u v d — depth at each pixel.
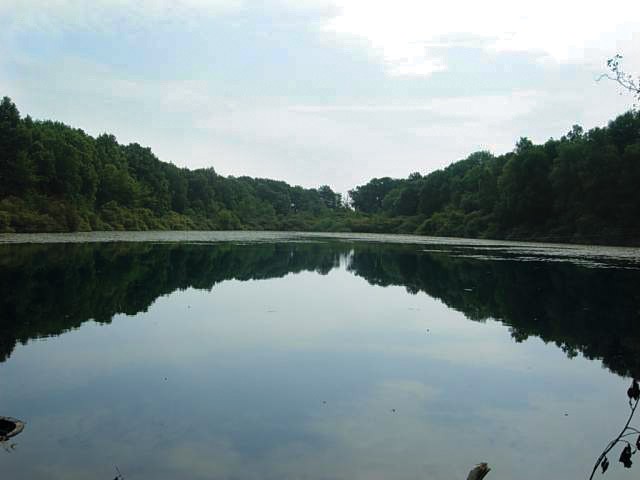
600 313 18.44
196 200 117.50
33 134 70.94
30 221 60.06
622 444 7.92
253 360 11.83
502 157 89.81
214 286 23.42
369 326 15.87
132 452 7.14
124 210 85.69
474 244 62.38
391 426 8.35
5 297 18.16
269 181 163.12
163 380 10.23
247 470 6.76
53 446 7.26
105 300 18.62
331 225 128.38
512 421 8.72
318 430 8.08
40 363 11.09
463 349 13.36
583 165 63.28
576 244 62.28
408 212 122.06
